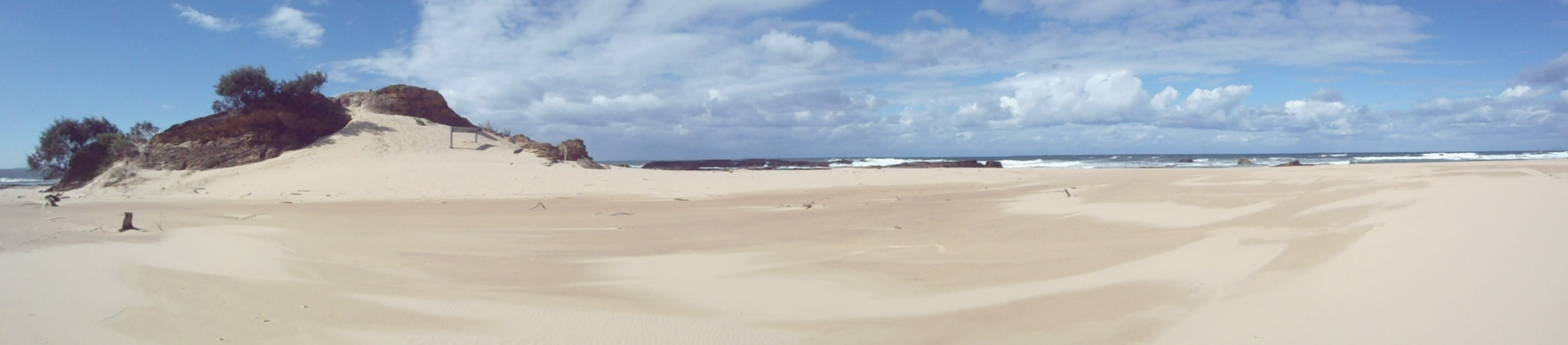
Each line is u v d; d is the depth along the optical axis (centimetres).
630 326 699
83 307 694
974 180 2975
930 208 1977
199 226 1692
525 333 666
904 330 686
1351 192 1476
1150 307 707
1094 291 799
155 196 3016
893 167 5550
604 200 2531
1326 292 639
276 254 1172
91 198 2947
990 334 661
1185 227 1248
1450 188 1244
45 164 4534
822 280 959
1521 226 730
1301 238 948
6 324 623
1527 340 460
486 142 4681
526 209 2255
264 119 4181
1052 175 3148
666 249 1323
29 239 1202
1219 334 589
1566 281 533
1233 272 794
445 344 627
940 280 931
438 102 5500
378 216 2062
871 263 1079
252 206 2450
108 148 4119
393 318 720
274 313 725
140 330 644
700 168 7188
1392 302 571
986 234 1351
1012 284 885
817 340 657
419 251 1291
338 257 1179
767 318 744
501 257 1229
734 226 1677
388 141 4269
